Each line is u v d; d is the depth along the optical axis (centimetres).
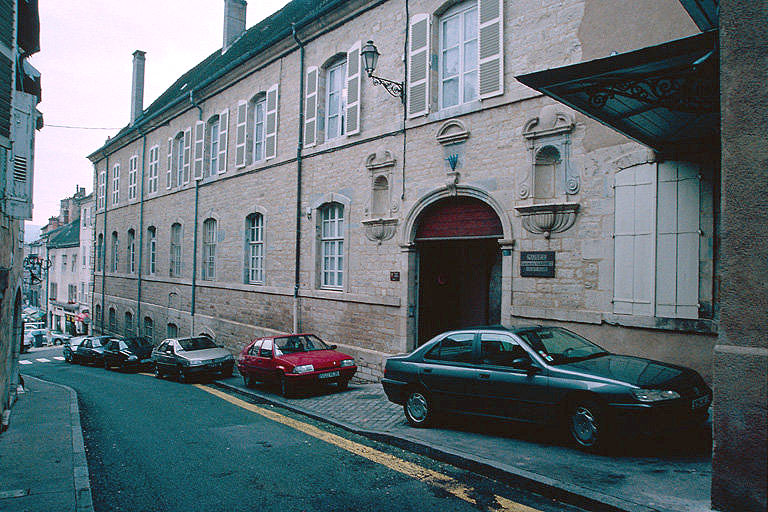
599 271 848
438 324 1252
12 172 792
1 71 714
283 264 1623
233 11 2502
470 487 554
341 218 1429
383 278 1248
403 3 1222
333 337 1402
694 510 441
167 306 2395
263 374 1205
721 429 425
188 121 2275
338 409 976
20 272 1114
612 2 849
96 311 3359
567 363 652
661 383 578
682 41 481
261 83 1777
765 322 411
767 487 400
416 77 1176
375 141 1280
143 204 2698
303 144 1550
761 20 423
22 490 570
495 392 686
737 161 430
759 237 416
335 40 1440
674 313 761
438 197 1112
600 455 597
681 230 757
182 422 926
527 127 948
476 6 1085
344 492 552
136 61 3095
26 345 3859
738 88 432
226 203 1967
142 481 611
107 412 1065
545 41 938
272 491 562
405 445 708
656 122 679
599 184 852
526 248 947
